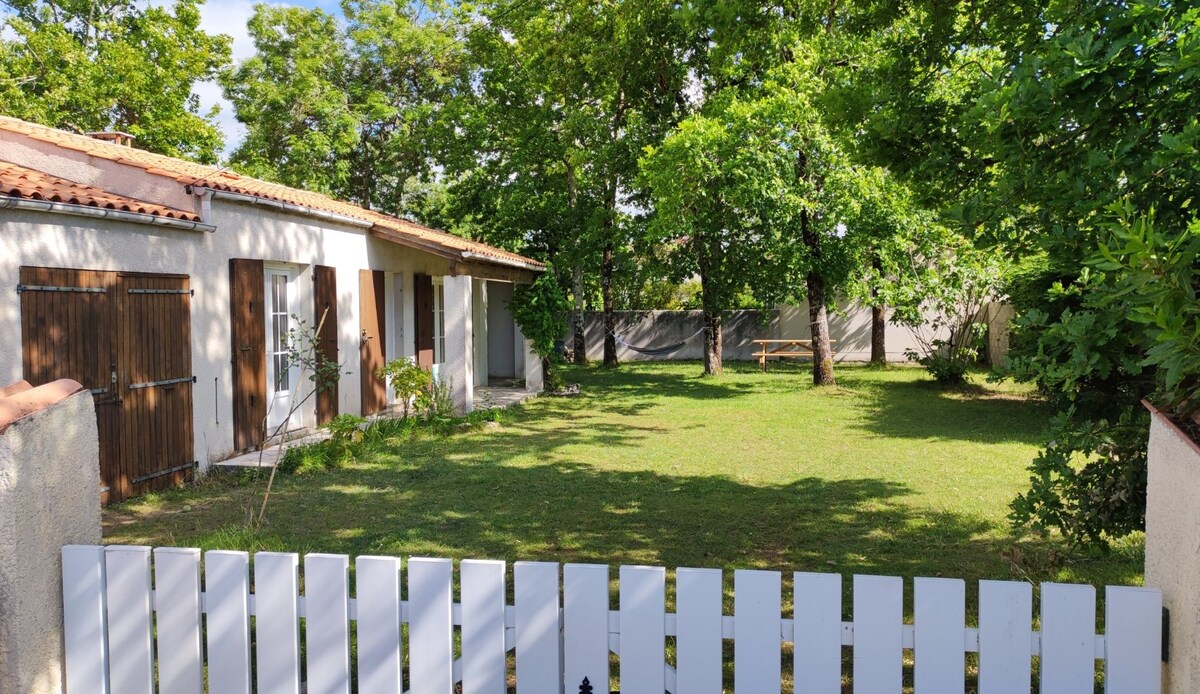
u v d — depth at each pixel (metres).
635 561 5.47
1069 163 3.33
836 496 7.49
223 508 7.14
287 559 2.56
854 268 17.14
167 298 8.14
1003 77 3.40
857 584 2.33
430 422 11.91
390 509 6.97
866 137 4.51
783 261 17.12
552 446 10.46
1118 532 3.57
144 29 23.62
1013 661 2.26
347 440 9.71
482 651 2.49
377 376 12.91
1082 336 2.93
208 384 8.84
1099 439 3.46
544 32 18.88
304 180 26.84
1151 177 2.93
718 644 2.40
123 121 23.56
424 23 29.48
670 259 21.14
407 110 28.33
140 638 2.63
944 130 4.34
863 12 6.71
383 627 2.52
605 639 2.45
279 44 28.72
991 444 10.48
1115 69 2.98
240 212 9.48
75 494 2.74
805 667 2.36
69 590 2.65
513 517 6.68
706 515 6.77
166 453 8.05
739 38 7.22
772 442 10.80
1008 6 5.14
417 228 15.99
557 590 2.46
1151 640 2.21
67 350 6.86
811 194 15.41
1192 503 2.07
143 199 8.61
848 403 15.05
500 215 23.11
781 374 21.47
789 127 15.12
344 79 29.25
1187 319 2.32
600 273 27.33
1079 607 2.25
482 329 18.64
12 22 20.84
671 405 15.02
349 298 12.18
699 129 15.01
